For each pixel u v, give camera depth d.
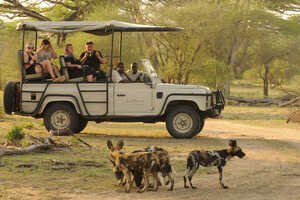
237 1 127.44
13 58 127.75
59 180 20.20
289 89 139.62
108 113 36.50
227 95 113.94
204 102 36.38
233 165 25.20
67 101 36.88
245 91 155.50
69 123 36.56
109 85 36.47
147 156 18.25
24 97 36.69
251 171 23.61
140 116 36.47
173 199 17.48
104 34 38.75
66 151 27.89
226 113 76.06
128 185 18.39
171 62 105.44
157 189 18.70
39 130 38.94
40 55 37.00
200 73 105.06
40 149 27.64
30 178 20.33
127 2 106.62
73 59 37.47
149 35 103.94
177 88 36.50
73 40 92.75
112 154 18.88
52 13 120.38
